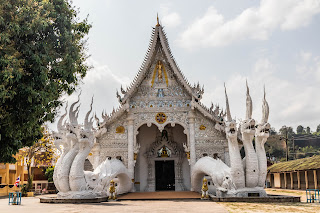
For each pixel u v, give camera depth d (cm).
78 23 1741
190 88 2550
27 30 1261
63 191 1783
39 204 1658
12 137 1298
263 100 1872
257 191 1748
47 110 1439
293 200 1686
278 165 4406
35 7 1347
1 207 1497
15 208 1436
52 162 4462
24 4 1291
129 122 2544
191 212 1218
